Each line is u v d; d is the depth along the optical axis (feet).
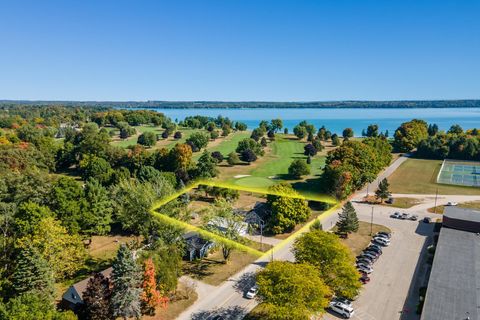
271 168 343.26
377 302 129.08
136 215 156.66
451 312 108.58
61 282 141.38
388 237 185.57
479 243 159.84
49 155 344.69
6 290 118.73
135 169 302.45
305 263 112.37
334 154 286.66
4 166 274.16
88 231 181.88
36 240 134.10
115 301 110.73
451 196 265.13
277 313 95.25
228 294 134.62
